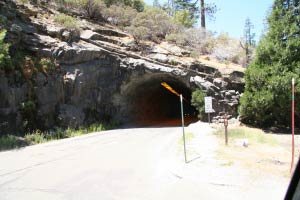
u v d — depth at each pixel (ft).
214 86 88.99
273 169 33.83
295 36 76.18
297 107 72.08
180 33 115.85
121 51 91.25
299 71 72.28
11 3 79.87
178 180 31.99
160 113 129.80
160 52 97.45
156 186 30.58
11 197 27.68
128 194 28.37
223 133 61.41
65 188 30.22
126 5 130.11
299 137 63.52
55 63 75.72
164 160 41.09
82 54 80.69
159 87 116.47
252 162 36.99
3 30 63.93
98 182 32.19
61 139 65.41
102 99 85.15
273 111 74.84
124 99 94.84
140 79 94.32
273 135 66.90
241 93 90.63
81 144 57.21
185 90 119.75
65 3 101.30
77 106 78.54
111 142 58.65
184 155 42.16
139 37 99.14
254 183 29.27
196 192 28.14
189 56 101.55
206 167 35.29
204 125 76.95
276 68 74.02
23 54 71.46
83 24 94.53
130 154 46.34
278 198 25.23
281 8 79.20
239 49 115.34
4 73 63.98
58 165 39.96
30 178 33.83
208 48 114.32
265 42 79.30
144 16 112.47
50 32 81.05
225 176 31.60
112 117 88.99
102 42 90.07
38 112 69.15
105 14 108.27
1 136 58.80
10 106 63.36
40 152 49.57
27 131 65.31
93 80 82.84
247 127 75.61
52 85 73.31
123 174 35.14
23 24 76.95
